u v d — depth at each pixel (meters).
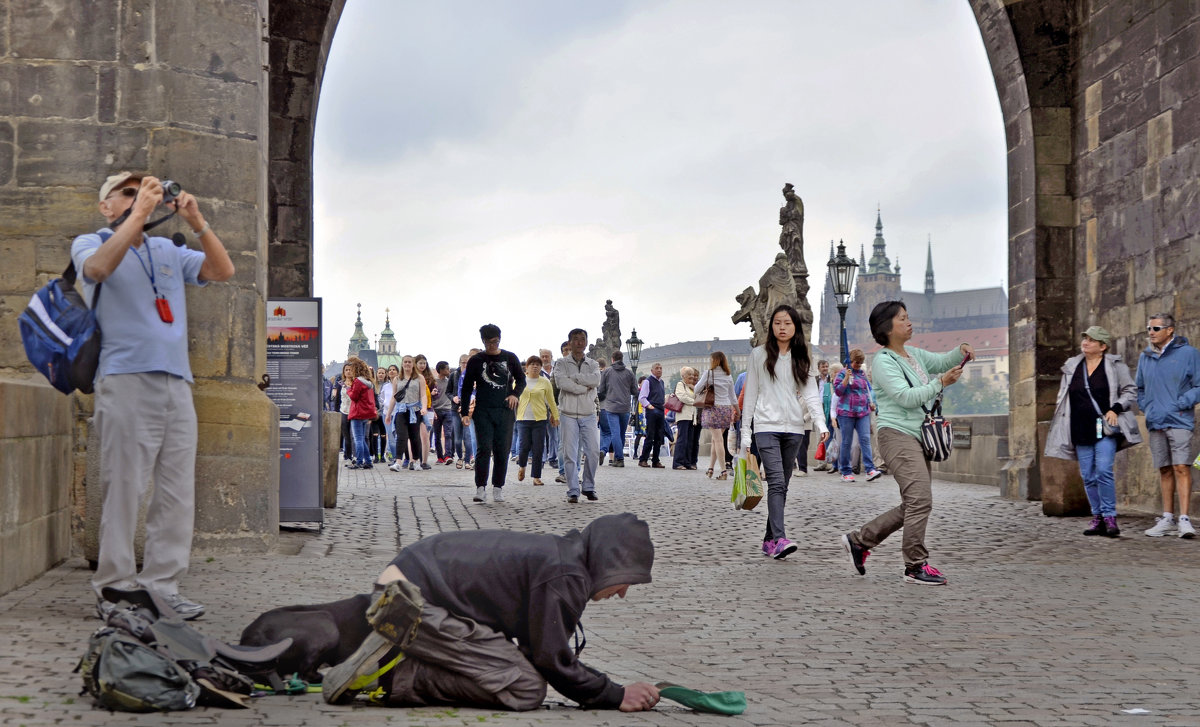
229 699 4.09
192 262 6.01
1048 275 16.73
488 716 4.19
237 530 8.72
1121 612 7.39
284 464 11.18
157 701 3.93
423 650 4.25
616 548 4.29
